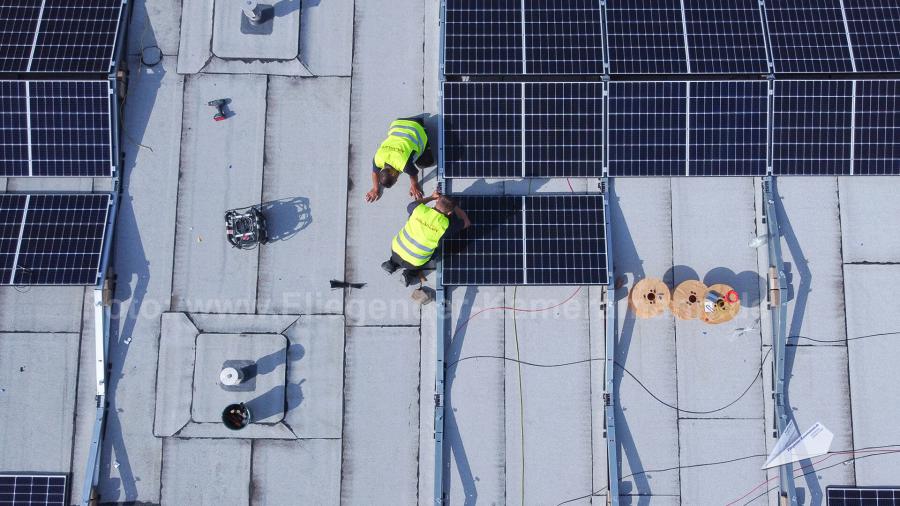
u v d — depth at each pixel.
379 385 9.60
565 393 9.57
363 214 9.93
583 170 9.70
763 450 9.48
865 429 9.53
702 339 9.68
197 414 9.51
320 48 10.24
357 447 9.49
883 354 9.63
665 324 9.70
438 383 9.32
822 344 9.66
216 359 9.61
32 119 9.59
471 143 9.65
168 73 10.12
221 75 10.14
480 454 9.46
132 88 10.07
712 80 9.53
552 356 9.62
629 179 9.95
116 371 9.55
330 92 10.16
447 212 8.50
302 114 10.10
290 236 9.87
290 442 9.50
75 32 9.80
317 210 9.93
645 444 9.52
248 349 9.63
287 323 9.70
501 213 9.55
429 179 9.98
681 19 9.92
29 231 9.45
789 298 9.77
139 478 9.41
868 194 9.89
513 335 9.66
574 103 9.63
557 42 9.80
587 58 9.70
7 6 9.90
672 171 9.72
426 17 10.31
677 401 9.58
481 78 9.96
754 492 9.42
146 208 9.86
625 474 9.48
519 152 9.67
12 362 9.55
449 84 9.65
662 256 9.82
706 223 9.87
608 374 9.37
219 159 9.98
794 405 9.59
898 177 9.88
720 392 9.59
